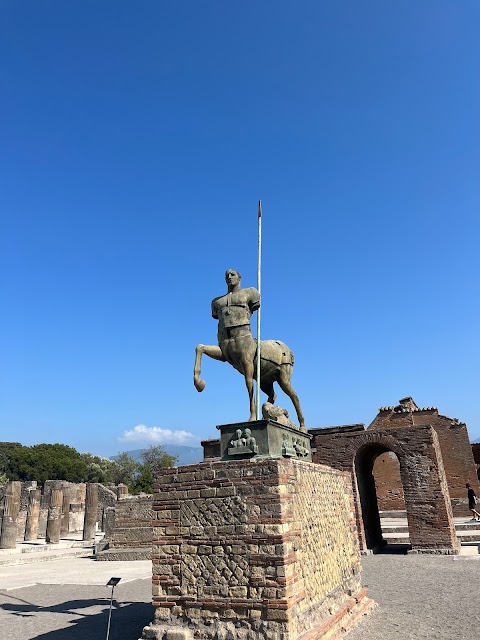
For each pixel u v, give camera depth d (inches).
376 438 1010.7
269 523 328.5
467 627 426.6
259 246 461.4
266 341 463.2
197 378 422.0
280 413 413.4
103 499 2450.8
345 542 484.7
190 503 355.9
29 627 522.3
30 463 3233.3
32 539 1644.9
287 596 314.2
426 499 952.3
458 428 1624.0
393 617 467.8
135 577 856.3
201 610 334.6
